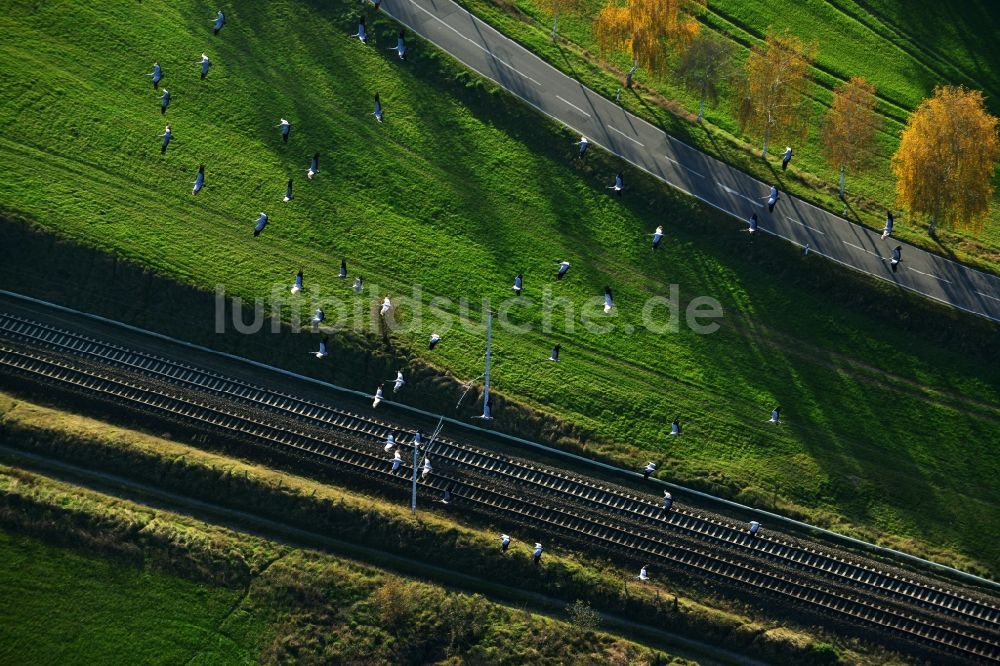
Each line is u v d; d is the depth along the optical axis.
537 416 95.31
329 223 101.94
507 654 86.69
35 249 97.31
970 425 97.88
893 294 101.62
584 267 102.31
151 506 90.81
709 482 94.25
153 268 97.56
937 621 90.50
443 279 100.50
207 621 87.12
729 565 91.75
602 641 88.56
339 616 87.31
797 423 97.38
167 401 94.19
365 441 93.94
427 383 95.56
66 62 106.00
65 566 87.62
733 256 103.44
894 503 94.88
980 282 103.19
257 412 94.25
